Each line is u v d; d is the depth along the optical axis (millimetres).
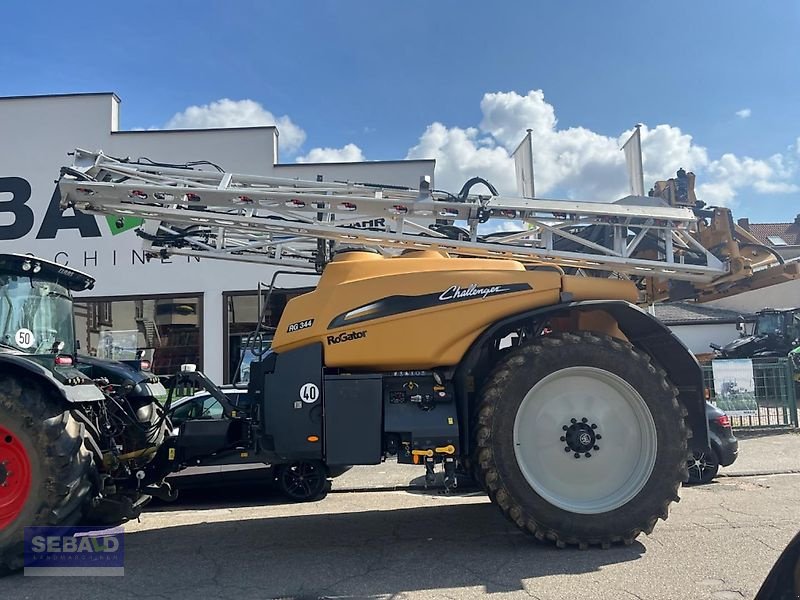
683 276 5398
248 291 13477
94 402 5102
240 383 7566
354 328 4699
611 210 5164
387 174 13539
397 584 3975
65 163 13766
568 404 4738
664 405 4613
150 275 13633
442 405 4680
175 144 13711
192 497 7926
